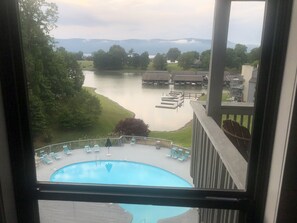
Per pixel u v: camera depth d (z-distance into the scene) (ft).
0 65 4.43
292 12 3.73
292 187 3.82
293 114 3.62
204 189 4.83
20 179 4.88
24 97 4.68
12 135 4.69
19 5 4.46
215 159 7.54
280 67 3.95
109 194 4.94
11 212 4.83
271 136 4.19
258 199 4.53
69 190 5.02
